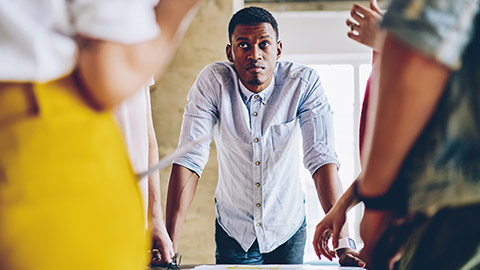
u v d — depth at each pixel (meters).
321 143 1.89
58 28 0.61
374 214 0.80
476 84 0.69
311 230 5.98
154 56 0.65
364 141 1.22
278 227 2.08
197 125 1.94
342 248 1.46
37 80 0.59
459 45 0.67
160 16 0.68
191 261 4.33
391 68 0.68
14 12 0.58
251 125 1.98
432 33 0.66
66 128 0.60
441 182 0.71
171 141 4.50
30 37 0.58
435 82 0.67
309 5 5.36
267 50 1.86
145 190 1.15
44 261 0.57
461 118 0.70
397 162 0.73
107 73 0.61
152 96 4.51
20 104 0.59
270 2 5.37
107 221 0.61
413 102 0.68
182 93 4.51
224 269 1.31
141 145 1.10
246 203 2.06
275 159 2.01
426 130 0.73
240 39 1.85
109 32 0.60
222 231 2.13
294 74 1.98
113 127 0.67
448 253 0.72
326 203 1.79
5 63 0.58
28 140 0.58
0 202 0.57
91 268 0.59
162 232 1.47
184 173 1.87
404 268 0.77
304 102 1.97
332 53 5.55
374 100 0.75
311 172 1.89
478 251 0.71
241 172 2.04
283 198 2.06
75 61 0.61
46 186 0.58
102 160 0.62
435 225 0.74
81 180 0.59
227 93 1.99
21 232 0.56
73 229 0.58
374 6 1.27
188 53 4.52
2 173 0.57
